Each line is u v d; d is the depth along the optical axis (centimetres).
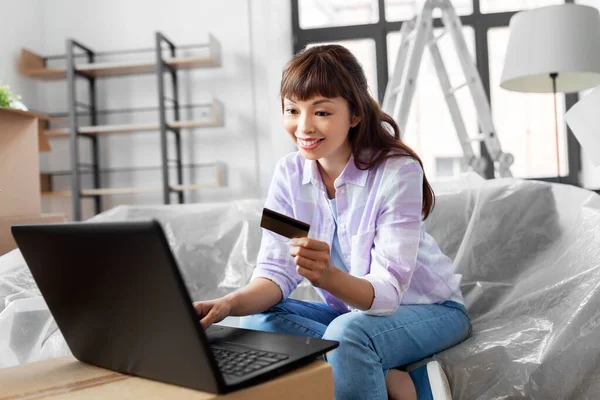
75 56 421
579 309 106
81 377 68
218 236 152
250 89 427
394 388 96
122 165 438
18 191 177
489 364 99
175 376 61
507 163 285
